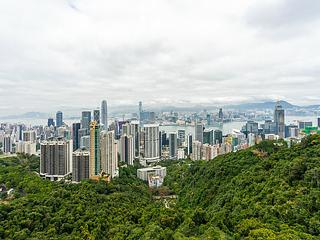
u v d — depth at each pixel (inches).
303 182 4042.8
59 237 3804.1
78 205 4729.3
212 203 5162.4
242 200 4237.2
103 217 4379.9
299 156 5152.6
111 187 6510.8
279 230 3006.9
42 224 4148.6
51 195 5241.1
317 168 4045.3
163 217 3973.9
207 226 3412.9
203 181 6594.5
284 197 3693.4
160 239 3376.0
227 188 5241.1
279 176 4456.2
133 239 3612.2
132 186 7500.0
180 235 3275.1
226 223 3462.1
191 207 5792.3
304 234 2847.0
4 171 7303.2
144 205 5374.0
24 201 4936.0
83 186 6235.2
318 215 3238.2
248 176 5128.0
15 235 3809.1
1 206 4594.0
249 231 3011.8
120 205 5103.3
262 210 3508.9
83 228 4018.2
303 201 3464.6
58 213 4434.1
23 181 6432.1
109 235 3900.1
